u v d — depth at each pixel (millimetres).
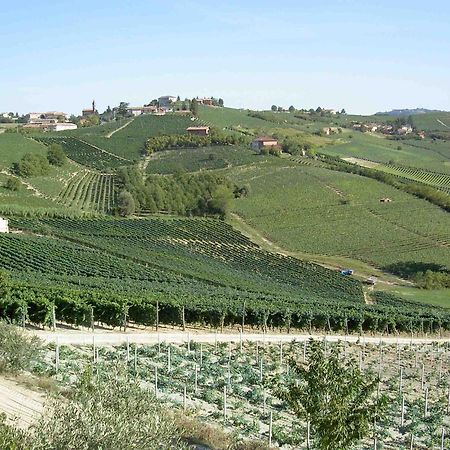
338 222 153375
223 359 50688
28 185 162000
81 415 17672
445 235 148375
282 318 71438
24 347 35000
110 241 119250
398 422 38500
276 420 35562
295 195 169750
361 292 109000
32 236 112438
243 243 134125
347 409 20516
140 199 154500
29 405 28391
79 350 47750
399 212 162125
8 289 58969
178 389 39125
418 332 81438
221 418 34000
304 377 21422
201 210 156750
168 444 18672
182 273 100188
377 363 57844
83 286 73938
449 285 119000
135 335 57188
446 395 47188
